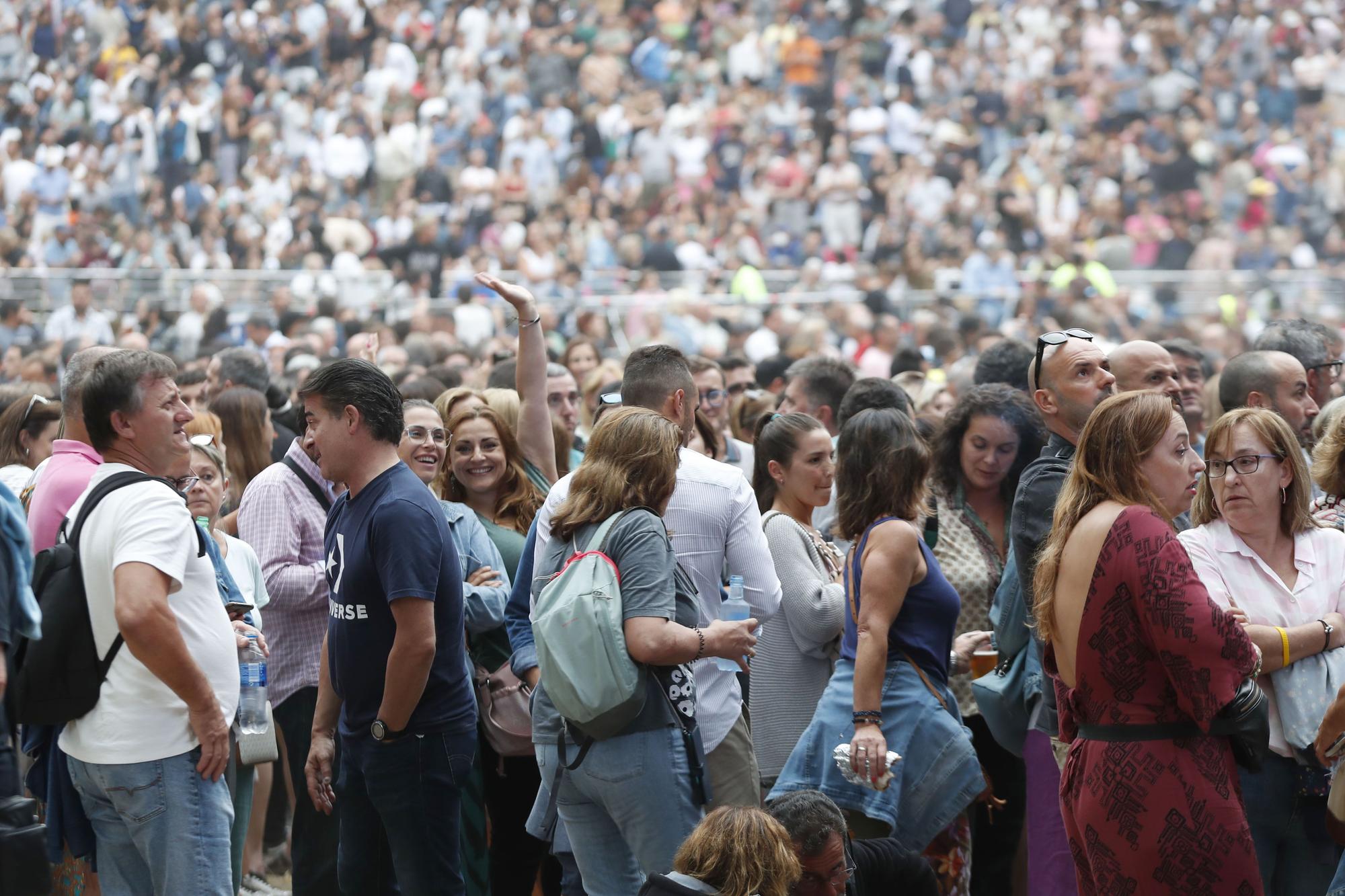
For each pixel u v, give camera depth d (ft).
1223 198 177.88
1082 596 26.12
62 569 28.04
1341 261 173.47
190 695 27.68
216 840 28.50
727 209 164.04
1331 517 32.86
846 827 27.91
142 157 159.02
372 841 31.42
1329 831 29.09
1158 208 174.91
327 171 166.61
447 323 115.44
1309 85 195.42
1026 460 37.86
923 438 42.11
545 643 27.12
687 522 31.37
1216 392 50.21
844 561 36.78
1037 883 32.19
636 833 27.40
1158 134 183.01
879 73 196.34
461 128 172.86
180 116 162.50
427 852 30.09
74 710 27.78
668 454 28.50
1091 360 32.07
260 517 37.52
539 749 28.86
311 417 30.25
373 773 29.99
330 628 30.99
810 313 124.88
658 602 27.07
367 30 188.34
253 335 112.78
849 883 28.27
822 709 32.12
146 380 28.81
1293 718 29.53
